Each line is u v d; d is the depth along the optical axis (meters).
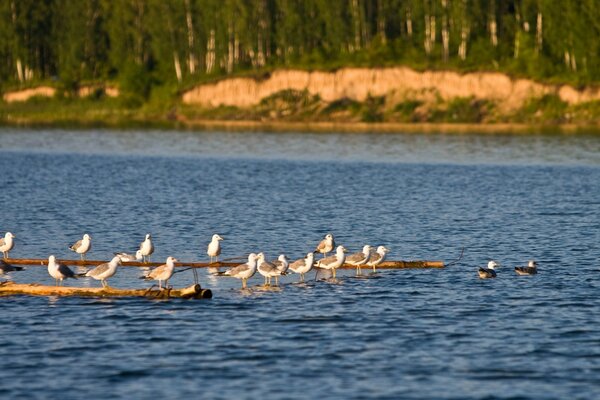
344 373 29.92
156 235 53.41
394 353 31.70
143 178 85.00
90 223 57.75
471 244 51.00
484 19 152.88
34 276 42.38
